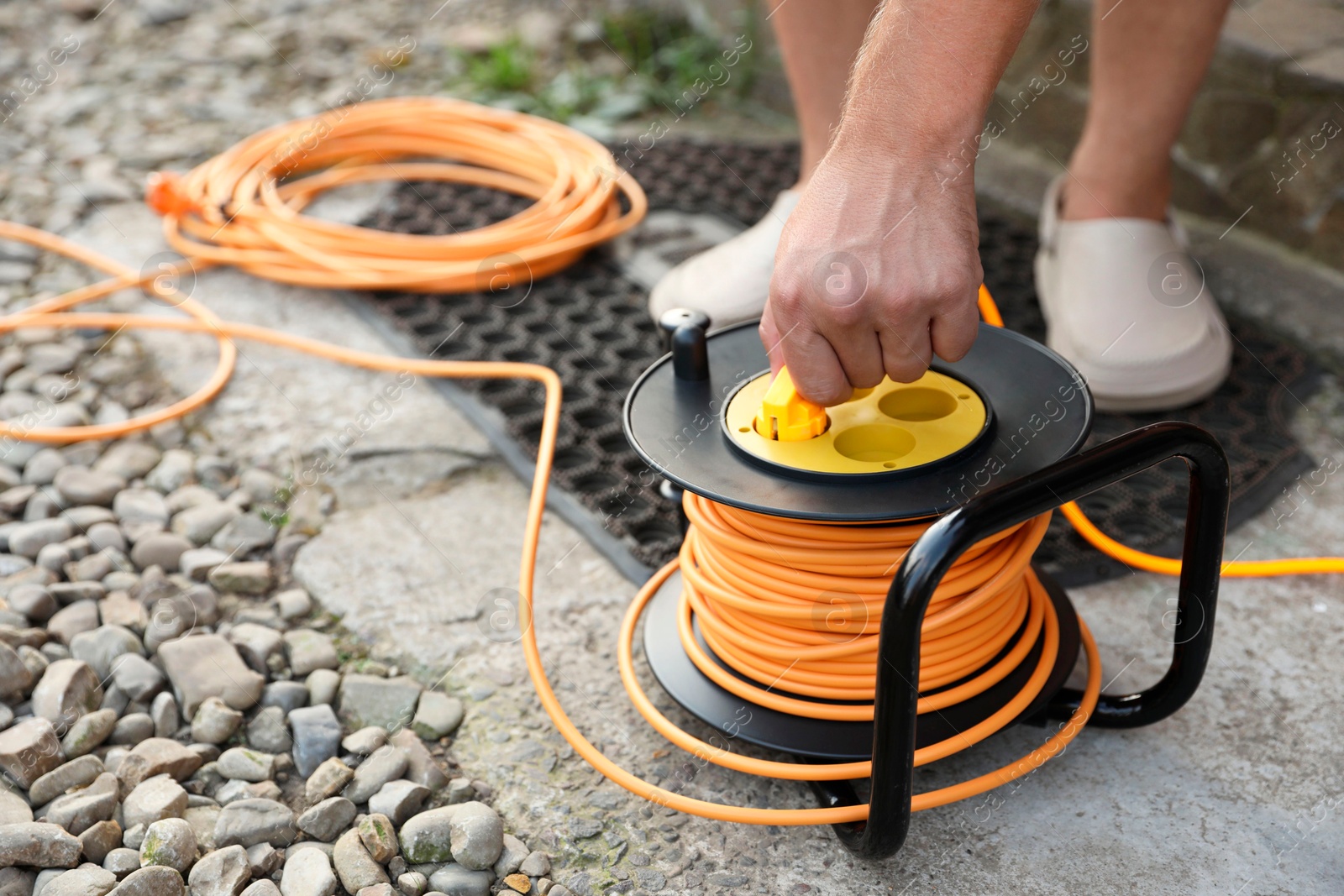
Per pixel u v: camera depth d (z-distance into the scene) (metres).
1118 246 2.13
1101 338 2.09
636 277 2.80
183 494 2.13
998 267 2.70
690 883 1.35
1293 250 2.56
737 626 1.43
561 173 3.05
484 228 3.06
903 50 1.11
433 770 1.51
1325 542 1.84
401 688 1.67
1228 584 1.77
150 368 2.54
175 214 3.00
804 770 1.32
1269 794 1.42
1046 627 1.49
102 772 1.53
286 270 2.77
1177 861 1.34
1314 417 2.12
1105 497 2.00
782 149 3.45
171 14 4.56
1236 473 1.96
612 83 3.95
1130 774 1.46
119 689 1.66
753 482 1.24
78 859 1.38
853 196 1.13
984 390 1.36
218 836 1.42
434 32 4.39
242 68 4.16
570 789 1.50
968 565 1.31
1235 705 1.55
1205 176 2.70
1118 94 2.05
